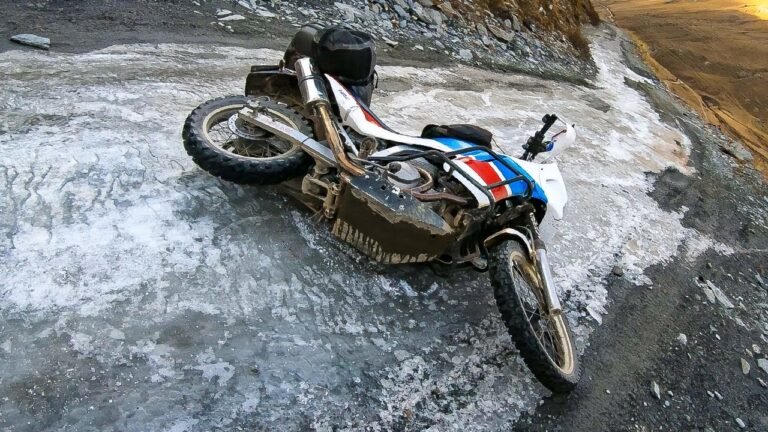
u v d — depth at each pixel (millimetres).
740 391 4422
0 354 2643
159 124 4551
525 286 3656
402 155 3582
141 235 3412
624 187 7246
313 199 3812
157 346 2900
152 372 2789
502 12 14047
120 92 4930
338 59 3941
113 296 3037
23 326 2773
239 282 3375
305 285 3527
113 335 2869
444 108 7547
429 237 3340
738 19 46094
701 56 35375
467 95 8445
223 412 2756
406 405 3125
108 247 3273
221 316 3160
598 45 20312
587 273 5027
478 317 3854
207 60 6277
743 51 37438
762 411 4316
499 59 11812
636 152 8969
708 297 5520
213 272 3363
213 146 3561
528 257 3484
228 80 5887
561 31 16391
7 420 2434
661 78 20734
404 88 7801
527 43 13906
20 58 5152
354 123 3699
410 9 11109
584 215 6012
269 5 8695
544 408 3445
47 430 2453
